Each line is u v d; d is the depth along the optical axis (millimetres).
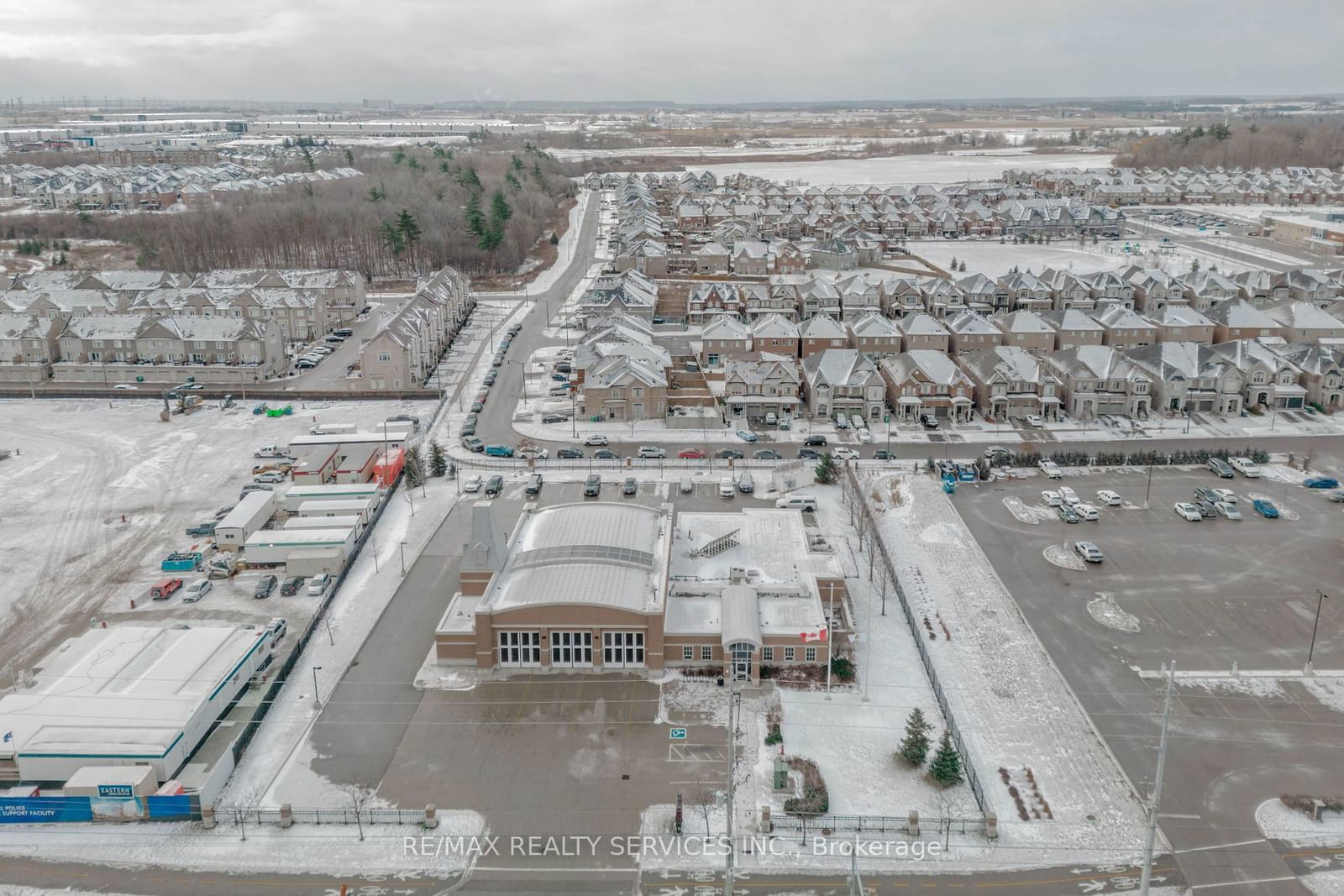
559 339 196500
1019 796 68062
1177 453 129625
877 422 144500
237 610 93000
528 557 89688
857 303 194250
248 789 68875
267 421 149125
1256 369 146750
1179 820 65312
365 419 149125
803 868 61812
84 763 68000
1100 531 108125
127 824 66188
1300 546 103375
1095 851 63000
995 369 145000
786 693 79875
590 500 118188
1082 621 89938
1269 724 75000
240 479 125375
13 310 184875
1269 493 117250
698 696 79438
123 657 79688
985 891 59938
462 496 120250
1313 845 63062
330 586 96750
